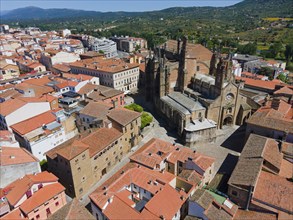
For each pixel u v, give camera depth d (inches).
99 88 4495.6
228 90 3422.7
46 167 2829.7
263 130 2901.1
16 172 2335.1
